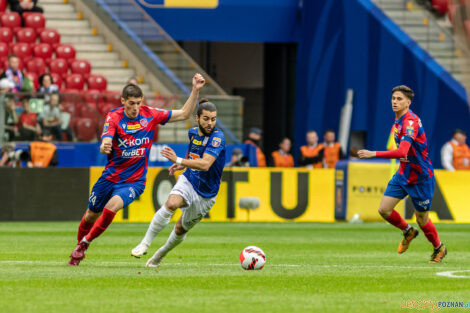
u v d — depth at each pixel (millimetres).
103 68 57750
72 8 60750
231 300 14984
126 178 20500
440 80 62844
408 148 22281
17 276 18469
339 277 18859
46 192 42250
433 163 62750
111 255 25078
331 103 64875
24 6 58656
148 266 20766
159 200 44281
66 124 46219
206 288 16594
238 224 43250
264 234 36094
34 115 45312
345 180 45906
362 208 45875
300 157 50781
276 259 24375
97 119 46938
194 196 19797
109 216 20281
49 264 21672
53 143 45875
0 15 57969
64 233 34656
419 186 23109
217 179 20031
